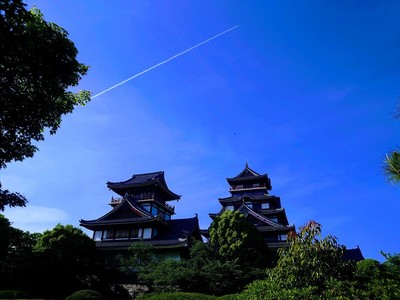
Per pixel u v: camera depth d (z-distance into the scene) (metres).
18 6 7.19
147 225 36.41
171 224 39.44
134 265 28.89
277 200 55.22
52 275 26.73
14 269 26.72
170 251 32.75
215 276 23.17
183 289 23.61
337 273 8.48
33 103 10.23
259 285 8.84
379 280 7.71
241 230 27.45
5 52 8.39
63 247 28.19
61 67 10.30
